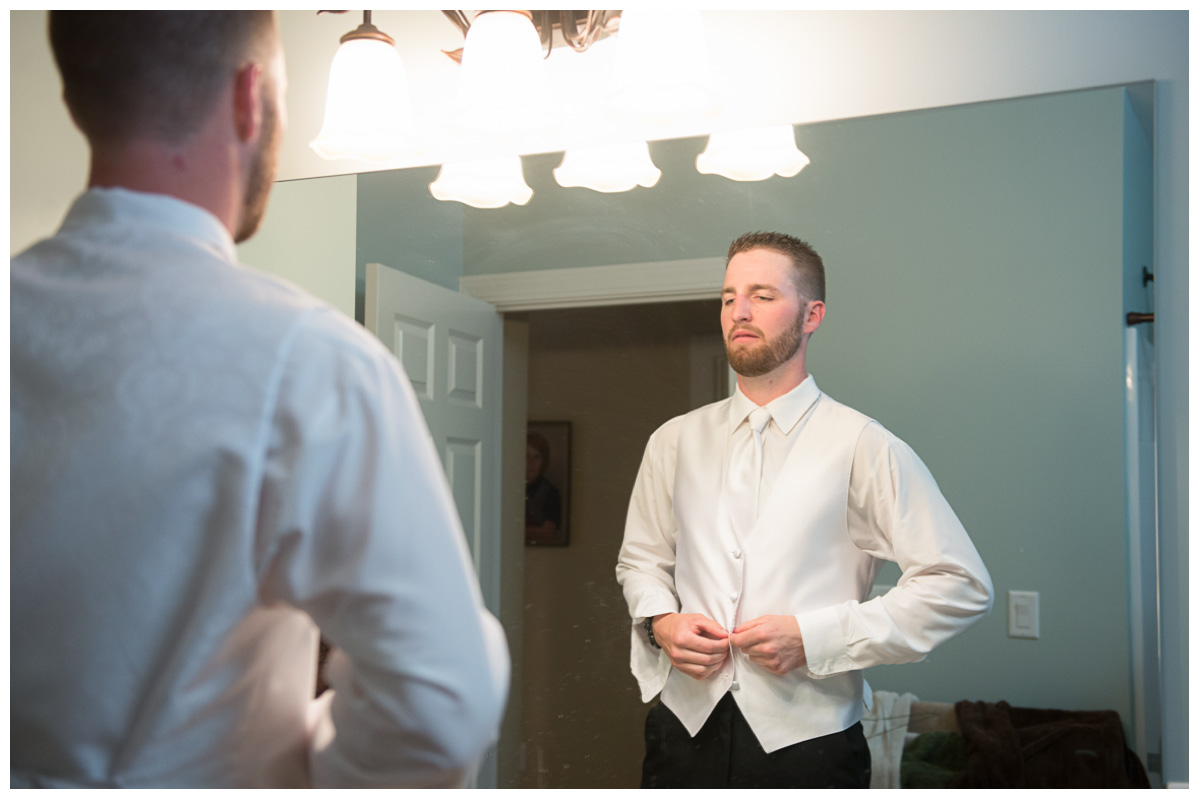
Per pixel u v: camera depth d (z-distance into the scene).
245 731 0.58
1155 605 0.94
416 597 0.53
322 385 0.54
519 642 1.12
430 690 0.52
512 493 1.15
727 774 1.03
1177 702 0.93
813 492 1.04
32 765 0.57
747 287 1.09
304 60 1.29
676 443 1.09
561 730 1.09
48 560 0.55
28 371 0.57
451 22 1.23
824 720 1.00
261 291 0.58
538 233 1.17
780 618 1.03
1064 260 0.99
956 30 1.07
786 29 1.13
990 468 0.99
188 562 0.54
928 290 1.02
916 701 0.99
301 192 1.27
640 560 1.09
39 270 0.59
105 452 0.54
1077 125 1.00
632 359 1.12
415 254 1.22
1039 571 0.97
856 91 1.10
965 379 1.00
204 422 0.53
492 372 1.17
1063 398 0.98
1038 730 0.95
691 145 1.13
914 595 1.00
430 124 1.24
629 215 1.14
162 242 0.59
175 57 0.61
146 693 0.55
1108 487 0.96
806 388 1.06
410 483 0.54
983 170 1.02
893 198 1.05
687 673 1.05
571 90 1.19
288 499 0.53
